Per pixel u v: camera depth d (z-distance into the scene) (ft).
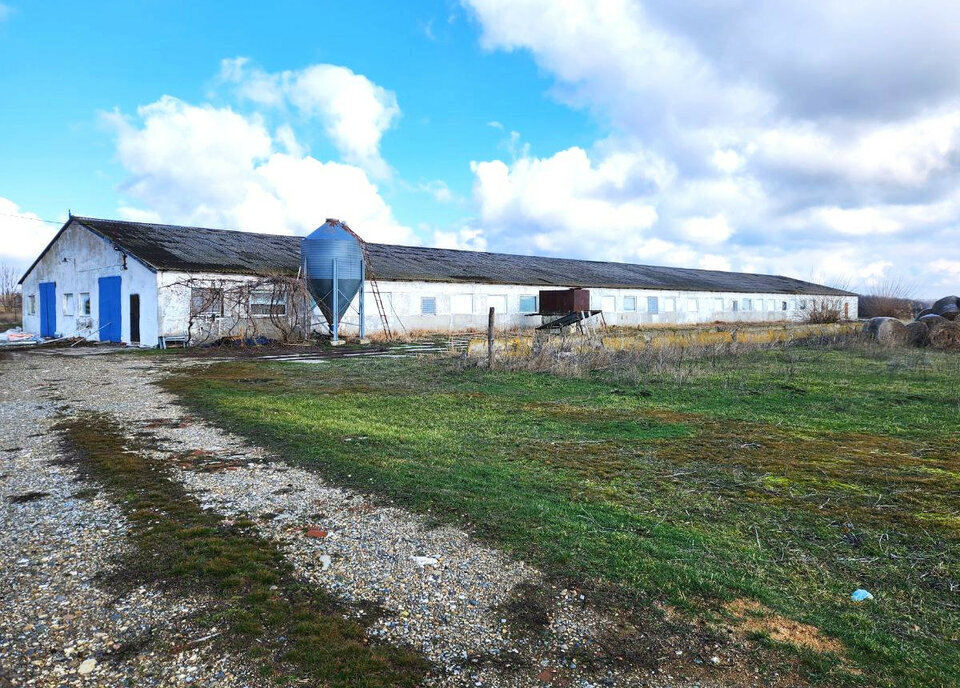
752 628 10.43
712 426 26.23
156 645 9.62
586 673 9.17
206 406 29.91
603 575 12.19
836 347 62.34
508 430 25.31
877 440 23.76
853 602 11.40
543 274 120.26
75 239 86.94
